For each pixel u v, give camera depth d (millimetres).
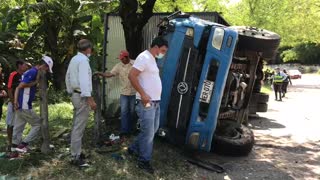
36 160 6316
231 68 8258
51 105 12414
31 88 6527
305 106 18078
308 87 35188
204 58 7094
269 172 7203
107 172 6172
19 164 6105
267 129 11445
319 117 14188
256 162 7789
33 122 6625
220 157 7945
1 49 15523
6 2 18297
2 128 9094
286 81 22828
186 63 7156
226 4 23469
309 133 11031
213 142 7953
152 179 6207
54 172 5984
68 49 16156
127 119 7918
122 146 7363
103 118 9039
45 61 6492
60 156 6551
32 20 16750
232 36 7098
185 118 7191
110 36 9117
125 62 7832
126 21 8586
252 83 8945
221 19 9773
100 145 7328
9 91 6758
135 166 6480
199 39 7086
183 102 7195
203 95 7105
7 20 15695
